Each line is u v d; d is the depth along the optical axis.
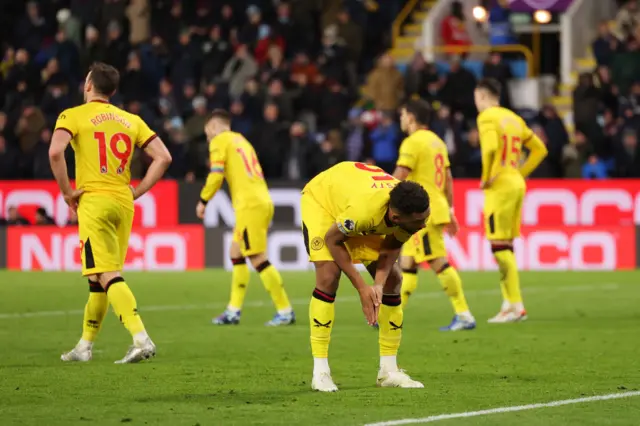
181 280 44.59
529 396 19.06
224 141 30.80
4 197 50.28
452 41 61.50
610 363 23.22
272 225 49.19
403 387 19.95
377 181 18.31
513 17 63.88
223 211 49.47
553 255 48.16
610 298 37.62
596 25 63.56
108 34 59.88
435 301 37.31
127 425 16.55
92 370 22.16
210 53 58.16
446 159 29.67
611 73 55.25
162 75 57.59
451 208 29.80
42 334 28.73
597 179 47.97
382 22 63.31
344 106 54.88
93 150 22.47
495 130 30.98
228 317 31.30
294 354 24.91
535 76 62.31
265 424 16.61
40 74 58.72
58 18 63.19
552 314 33.31
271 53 56.38
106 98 22.97
